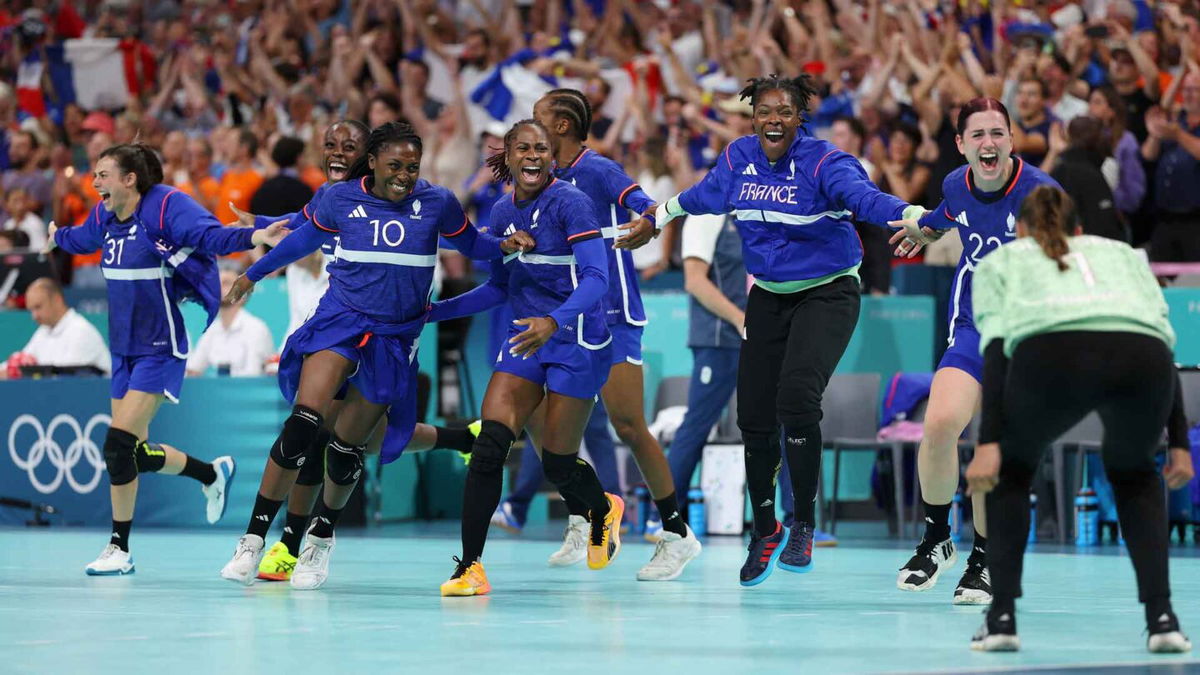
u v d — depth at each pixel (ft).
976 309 27.48
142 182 44.50
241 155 84.38
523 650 27.58
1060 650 27.71
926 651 27.50
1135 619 33.09
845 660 26.25
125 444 44.68
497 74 90.53
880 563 49.70
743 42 87.56
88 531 64.69
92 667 25.38
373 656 26.71
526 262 38.81
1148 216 71.61
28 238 86.43
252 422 65.05
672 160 77.92
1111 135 70.49
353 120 43.11
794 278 39.45
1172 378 26.37
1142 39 78.54
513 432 38.14
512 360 38.34
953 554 39.75
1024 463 27.35
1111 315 26.21
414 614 33.65
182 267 44.98
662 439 65.36
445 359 75.15
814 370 38.70
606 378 39.24
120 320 45.14
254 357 69.10
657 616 33.40
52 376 69.31
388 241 39.14
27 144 98.63
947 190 36.24
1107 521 60.85
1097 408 26.58
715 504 65.31
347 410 40.09
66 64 113.29
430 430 48.21
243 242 43.34
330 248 40.45
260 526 41.19
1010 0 83.82
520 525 63.57
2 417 70.18
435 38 98.73
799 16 91.04
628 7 97.09
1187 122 70.28
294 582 40.16
